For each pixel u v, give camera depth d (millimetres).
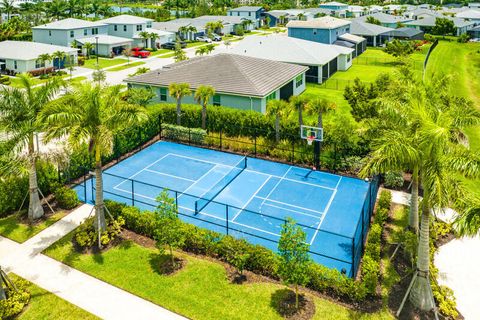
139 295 16938
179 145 34656
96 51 79875
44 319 15727
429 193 14719
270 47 60375
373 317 15688
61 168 25609
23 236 21047
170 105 36969
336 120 32000
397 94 21922
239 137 34156
